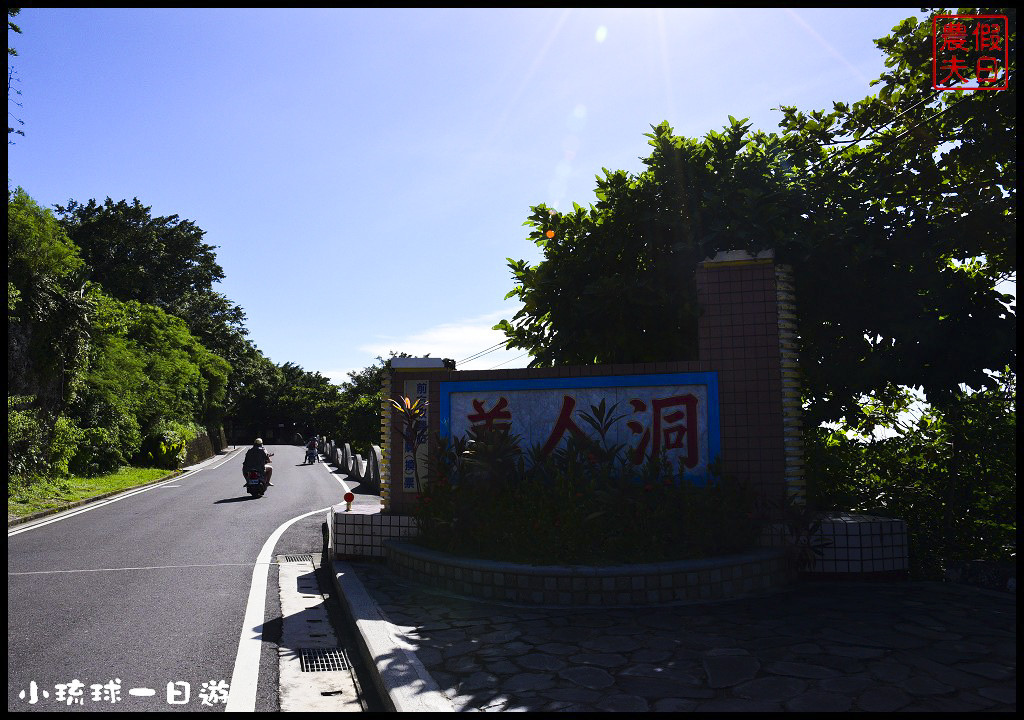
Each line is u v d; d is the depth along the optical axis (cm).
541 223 919
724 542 639
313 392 7719
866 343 799
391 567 754
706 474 688
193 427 4250
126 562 846
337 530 808
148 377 3061
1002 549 705
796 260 750
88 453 2188
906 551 670
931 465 768
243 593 692
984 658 423
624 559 616
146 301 4594
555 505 645
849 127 861
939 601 578
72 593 675
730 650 449
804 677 394
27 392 1958
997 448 708
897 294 754
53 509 1370
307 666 480
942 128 786
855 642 459
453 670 418
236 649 512
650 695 372
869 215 768
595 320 844
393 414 824
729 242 780
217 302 5800
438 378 779
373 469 2056
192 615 603
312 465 3738
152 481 2312
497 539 664
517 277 948
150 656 490
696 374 706
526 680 399
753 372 693
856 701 356
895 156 813
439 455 743
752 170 799
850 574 659
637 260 862
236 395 6253
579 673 411
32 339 1986
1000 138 739
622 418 718
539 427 741
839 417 846
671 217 814
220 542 1015
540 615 552
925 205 810
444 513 704
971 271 812
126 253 4450
